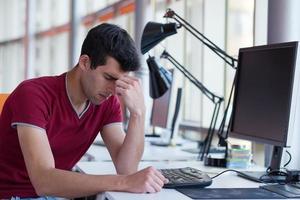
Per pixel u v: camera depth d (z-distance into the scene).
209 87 3.35
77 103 1.70
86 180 1.39
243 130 1.89
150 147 2.96
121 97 1.75
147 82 3.07
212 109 3.32
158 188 1.41
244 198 1.37
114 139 1.87
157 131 3.66
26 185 1.70
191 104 3.66
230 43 3.08
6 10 8.41
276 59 1.71
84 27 5.82
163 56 2.70
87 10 5.80
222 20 3.21
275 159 1.79
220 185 1.60
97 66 1.54
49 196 1.52
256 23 2.56
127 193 1.38
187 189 1.48
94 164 2.10
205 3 3.44
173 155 2.54
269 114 1.73
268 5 2.26
